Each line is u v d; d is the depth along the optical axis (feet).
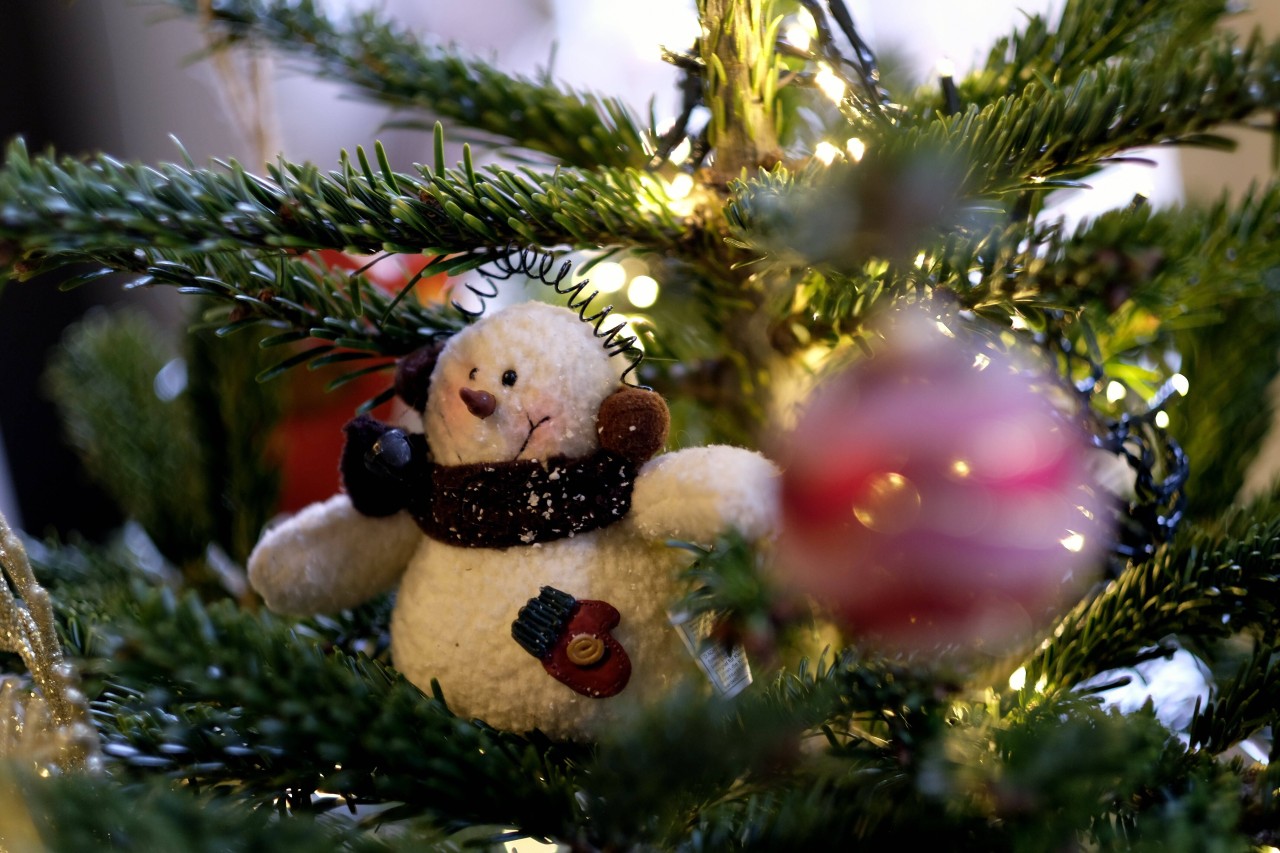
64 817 1.07
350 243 1.27
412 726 1.17
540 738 1.30
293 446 1.93
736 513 1.22
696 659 1.27
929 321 1.22
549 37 3.38
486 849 1.27
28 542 1.73
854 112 1.38
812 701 1.17
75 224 1.18
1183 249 1.34
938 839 1.14
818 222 1.14
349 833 1.13
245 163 2.80
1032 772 1.09
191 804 1.09
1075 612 1.37
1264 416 1.68
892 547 1.13
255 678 1.12
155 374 1.98
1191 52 1.40
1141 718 1.19
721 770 1.14
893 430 1.12
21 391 2.66
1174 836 1.08
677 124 1.43
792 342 1.46
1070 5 1.49
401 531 1.39
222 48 1.70
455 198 1.30
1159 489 1.30
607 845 1.14
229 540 1.81
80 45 2.77
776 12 1.68
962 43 2.72
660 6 2.84
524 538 1.31
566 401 1.31
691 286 1.58
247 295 1.37
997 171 1.27
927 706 1.20
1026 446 1.13
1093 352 1.47
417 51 1.65
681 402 1.56
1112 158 1.35
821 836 1.14
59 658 1.22
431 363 1.36
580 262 1.85
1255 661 1.32
